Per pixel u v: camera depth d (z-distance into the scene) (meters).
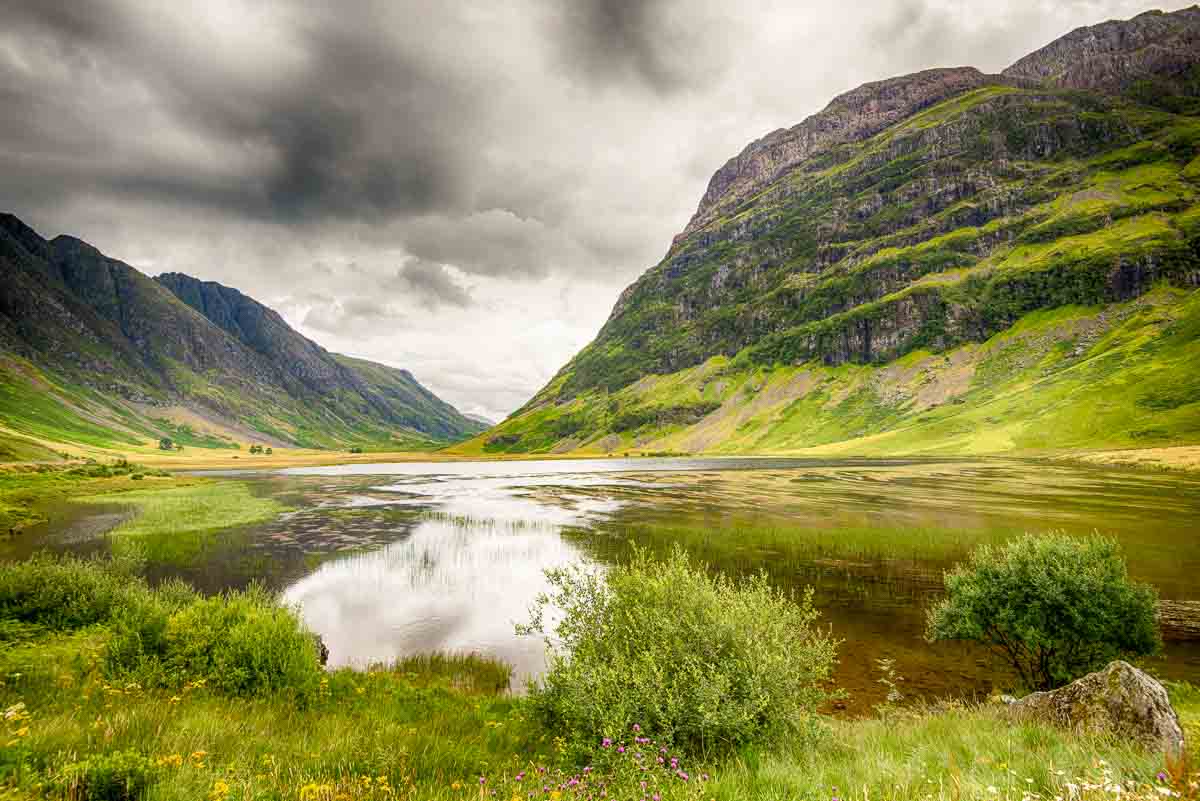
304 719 9.84
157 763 5.54
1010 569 17.50
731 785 5.98
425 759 7.71
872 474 99.94
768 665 8.59
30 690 9.84
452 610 26.16
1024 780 5.63
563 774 6.95
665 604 9.95
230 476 127.12
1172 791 4.83
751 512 55.22
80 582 17.62
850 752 8.09
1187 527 42.59
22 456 115.25
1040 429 149.75
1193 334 168.75
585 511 59.47
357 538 44.19
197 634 12.30
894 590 27.91
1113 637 15.92
